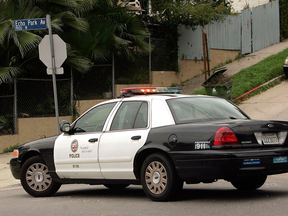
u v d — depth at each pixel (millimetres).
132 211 6086
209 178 5941
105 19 16891
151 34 20016
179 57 20797
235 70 22047
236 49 24172
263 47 25609
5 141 14266
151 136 6566
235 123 6105
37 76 15852
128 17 17375
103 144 7148
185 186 8352
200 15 19484
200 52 22016
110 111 7406
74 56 15180
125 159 6816
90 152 7305
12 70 13703
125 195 7797
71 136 7727
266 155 5934
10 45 14641
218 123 6203
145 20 19812
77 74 16891
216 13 20297
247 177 6539
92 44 16203
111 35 16438
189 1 19578
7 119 14656
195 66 21734
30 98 15281
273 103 16688
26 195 8516
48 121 15188
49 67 10328
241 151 5871
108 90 17484
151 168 6551
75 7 15812
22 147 8320
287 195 6672
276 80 19484
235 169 5809
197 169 6004
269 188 7551
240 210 5695
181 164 6148
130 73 18578
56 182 7945
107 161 7059
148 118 6797
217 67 22984
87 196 7930
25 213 6527
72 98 15914
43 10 15516
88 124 7625
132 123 6984
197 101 6980
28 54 14828
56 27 14008
